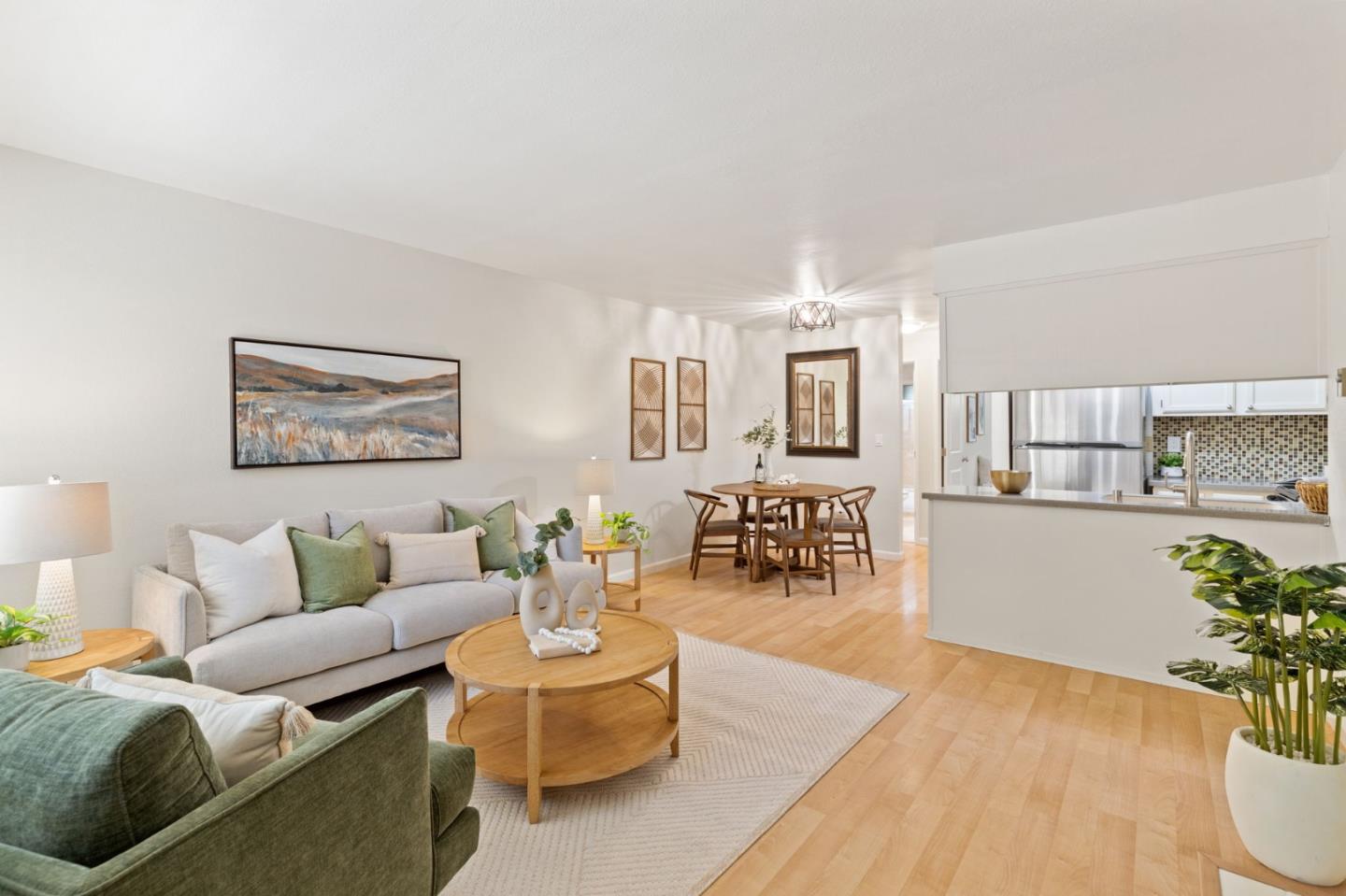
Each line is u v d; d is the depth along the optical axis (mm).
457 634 3176
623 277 4703
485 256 4180
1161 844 1976
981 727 2754
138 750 919
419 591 3252
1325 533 2838
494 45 1892
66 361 2748
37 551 2168
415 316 4008
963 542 3830
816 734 2684
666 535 6035
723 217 3395
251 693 2543
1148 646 3262
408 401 3957
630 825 2090
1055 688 3172
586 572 3738
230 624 2680
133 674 1531
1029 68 2006
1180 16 1745
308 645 2646
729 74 2045
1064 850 1951
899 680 3271
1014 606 3656
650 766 2436
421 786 1364
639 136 2482
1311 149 2588
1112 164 2725
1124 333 3355
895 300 5453
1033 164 2719
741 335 6961
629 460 5590
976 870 1870
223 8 1711
